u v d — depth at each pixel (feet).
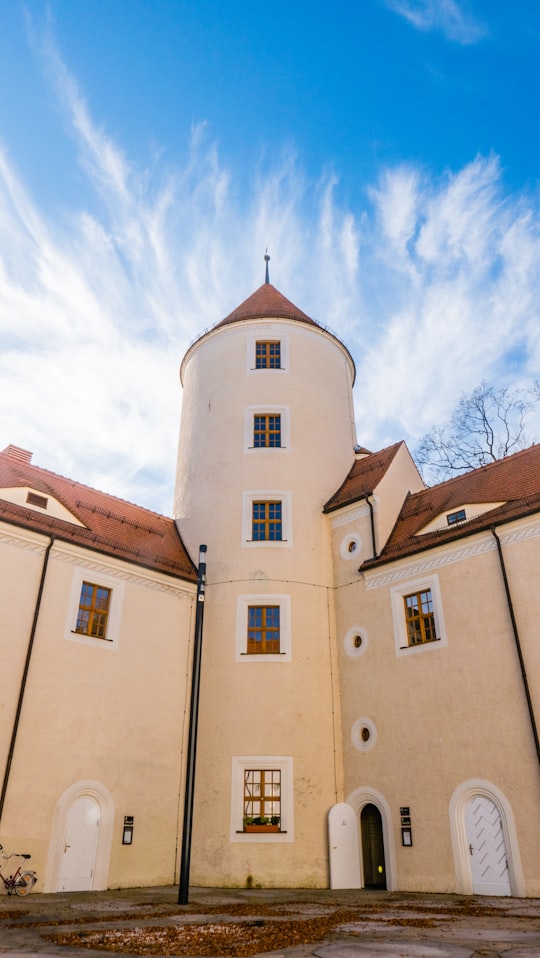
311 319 90.79
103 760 56.34
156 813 58.95
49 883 49.70
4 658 52.60
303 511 73.82
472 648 54.49
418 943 26.63
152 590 66.54
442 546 59.88
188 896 46.65
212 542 73.15
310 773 60.54
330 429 82.02
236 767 60.75
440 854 51.16
